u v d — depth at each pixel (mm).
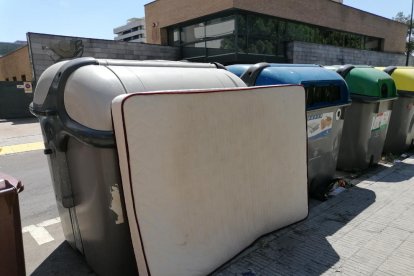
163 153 2109
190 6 17047
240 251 2707
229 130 2477
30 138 9688
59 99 2301
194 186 2303
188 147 2234
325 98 3783
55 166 2676
